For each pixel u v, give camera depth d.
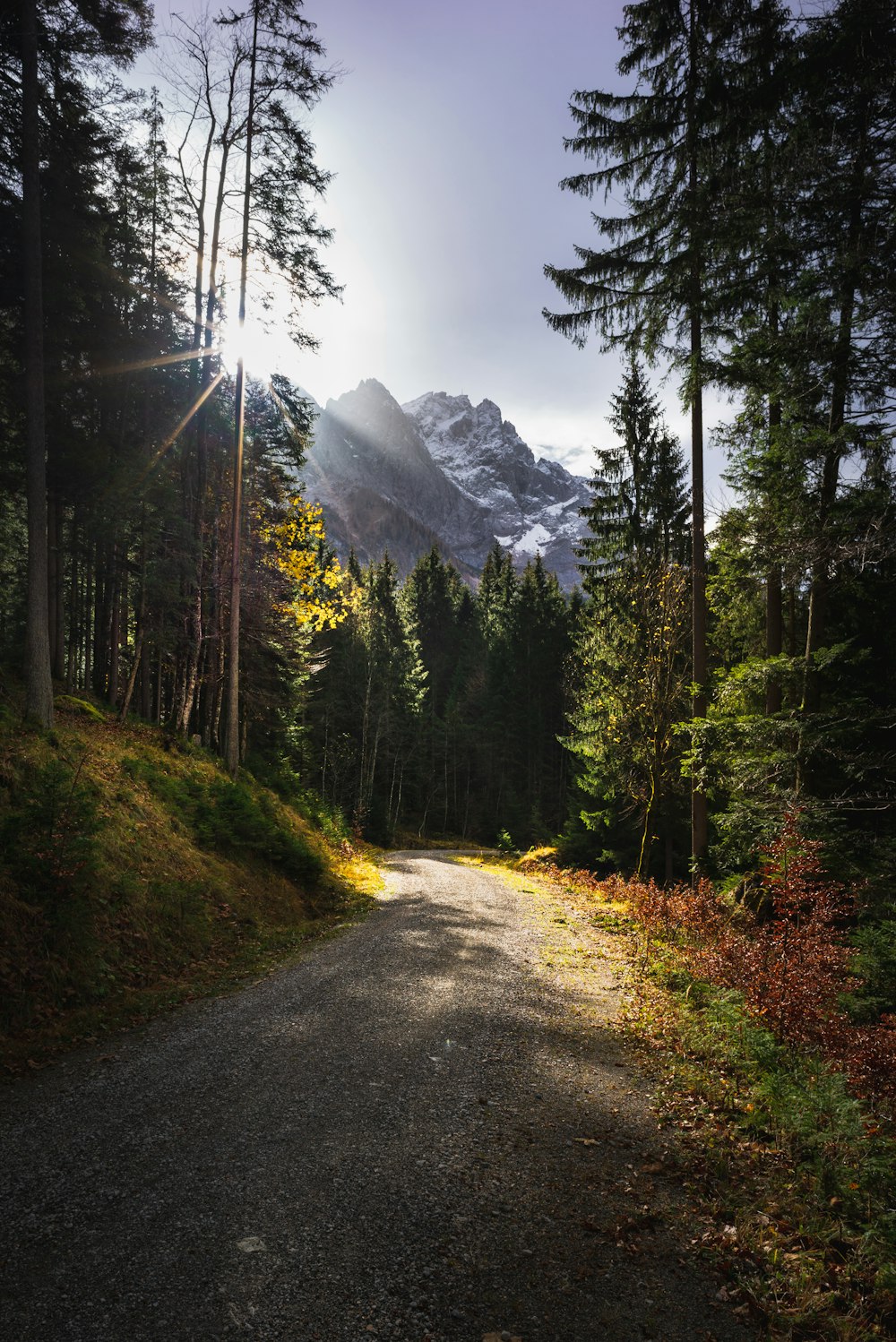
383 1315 3.32
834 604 14.89
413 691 57.94
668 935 12.59
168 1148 4.77
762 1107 5.77
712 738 13.73
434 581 84.12
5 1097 5.55
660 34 14.77
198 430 22.39
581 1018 8.29
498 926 13.73
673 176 15.06
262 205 19.72
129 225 21.20
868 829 12.60
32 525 12.66
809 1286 3.72
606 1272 3.76
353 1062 6.48
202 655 23.61
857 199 10.76
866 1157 4.68
